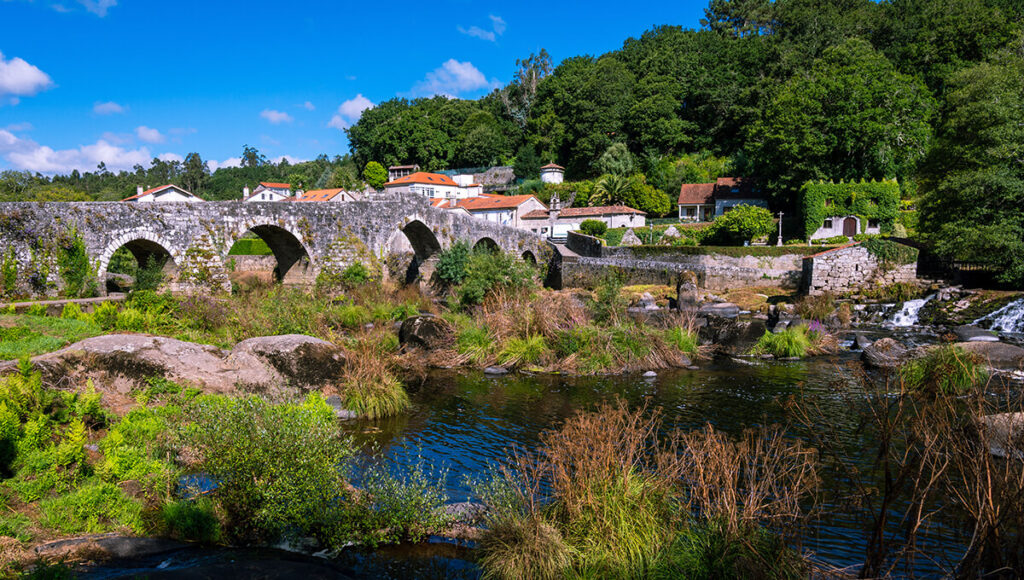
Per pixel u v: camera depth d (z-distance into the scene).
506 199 71.94
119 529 6.90
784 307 27.30
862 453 9.89
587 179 81.50
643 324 20.69
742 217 48.28
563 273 43.47
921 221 31.59
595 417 7.98
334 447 8.11
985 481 4.84
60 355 10.70
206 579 5.93
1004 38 59.69
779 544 5.74
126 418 9.43
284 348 13.09
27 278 21.36
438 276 34.81
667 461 7.48
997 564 4.53
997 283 27.34
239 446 7.34
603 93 83.81
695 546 5.80
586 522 6.36
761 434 9.00
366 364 14.04
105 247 23.02
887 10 76.69
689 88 83.06
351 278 29.58
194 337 16.05
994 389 10.38
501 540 6.48
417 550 7.11
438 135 98.31
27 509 6.91
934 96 59.97
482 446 11.30
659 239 53.72
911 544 5.43
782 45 76.81
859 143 47.69
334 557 6.94
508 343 18.95
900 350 17.81
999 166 26.61
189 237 25.28
